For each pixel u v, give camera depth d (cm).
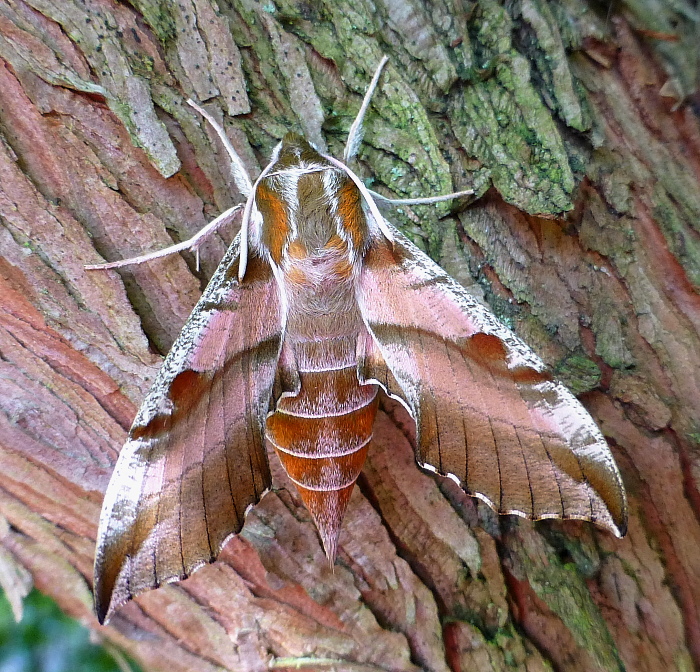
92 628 9
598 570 10
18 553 9
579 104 9
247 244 9
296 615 9
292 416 8
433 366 8
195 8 9
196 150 9
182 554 8
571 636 9
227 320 8
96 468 9
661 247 9
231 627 9
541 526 10
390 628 9
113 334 9
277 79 9
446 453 8
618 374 10
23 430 9
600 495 8
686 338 9
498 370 8
